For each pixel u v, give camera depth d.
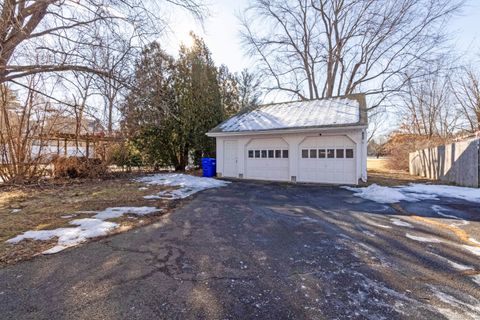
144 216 5.31
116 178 11.95
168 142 15.35
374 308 2.20
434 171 11.71
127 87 6.27
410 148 16.61
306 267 2.99
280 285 2.59
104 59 5.88
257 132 11.44
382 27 17.34
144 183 10.34
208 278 2.73
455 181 9.70
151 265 3.05
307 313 2.13
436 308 2.19
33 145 9.93
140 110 9.12
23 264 3.07
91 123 9.87
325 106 12.59
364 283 2.62
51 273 2.85
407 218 5.11
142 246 3.67
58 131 10.40
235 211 5.79
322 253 3.40
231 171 12.77
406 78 17.05
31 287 2.56
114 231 4.33
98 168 11.73
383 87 18.17
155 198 7.25
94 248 3.58
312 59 20.69
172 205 6.37
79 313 2.14
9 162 9.47
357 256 3.29
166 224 4.77
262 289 2.51
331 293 2.43
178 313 2.14
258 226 4.64
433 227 4.50
